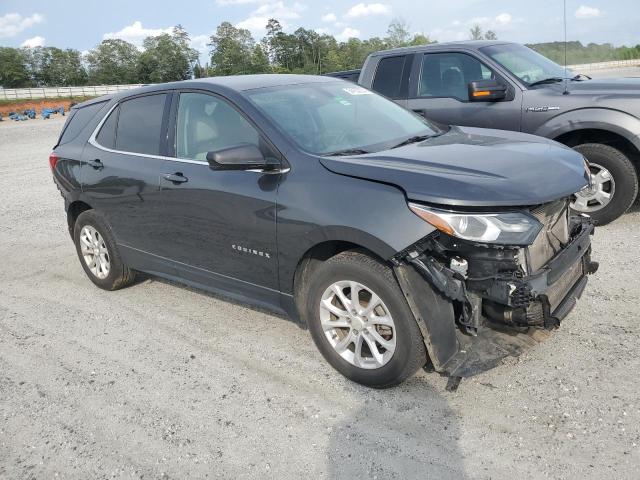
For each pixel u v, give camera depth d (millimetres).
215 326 4504
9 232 7902
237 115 3986
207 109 4215
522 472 2674
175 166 4309
